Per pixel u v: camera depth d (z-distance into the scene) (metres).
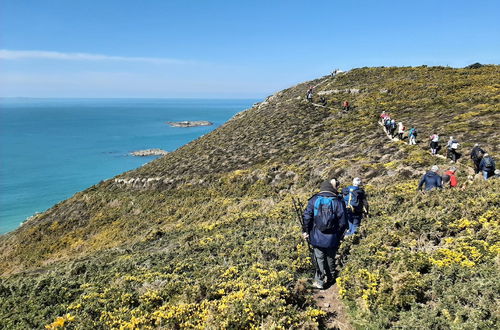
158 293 8.74
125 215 32.56
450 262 7.57
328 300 7.60
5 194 77.94
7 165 109.50
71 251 28.92
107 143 161.38
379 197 15.45
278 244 11.77
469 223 9.50
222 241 14.04
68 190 81.56
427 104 39.47
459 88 44.31
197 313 7.30
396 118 36.50
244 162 36.44
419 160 21.47
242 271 9.66
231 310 6.96
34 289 10.92
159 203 31.94
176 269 10.98
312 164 28.22
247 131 50.03
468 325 5.53
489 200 10.55
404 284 6.90
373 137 30.91
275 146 38.62
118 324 7.61
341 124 39.50
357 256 9.15
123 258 14.85
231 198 26.94
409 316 6.39
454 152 20.70
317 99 55.53
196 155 45.38
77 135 195.12
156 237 20.89
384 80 58.53
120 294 9.20
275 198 24.14
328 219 6.78
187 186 33.78
